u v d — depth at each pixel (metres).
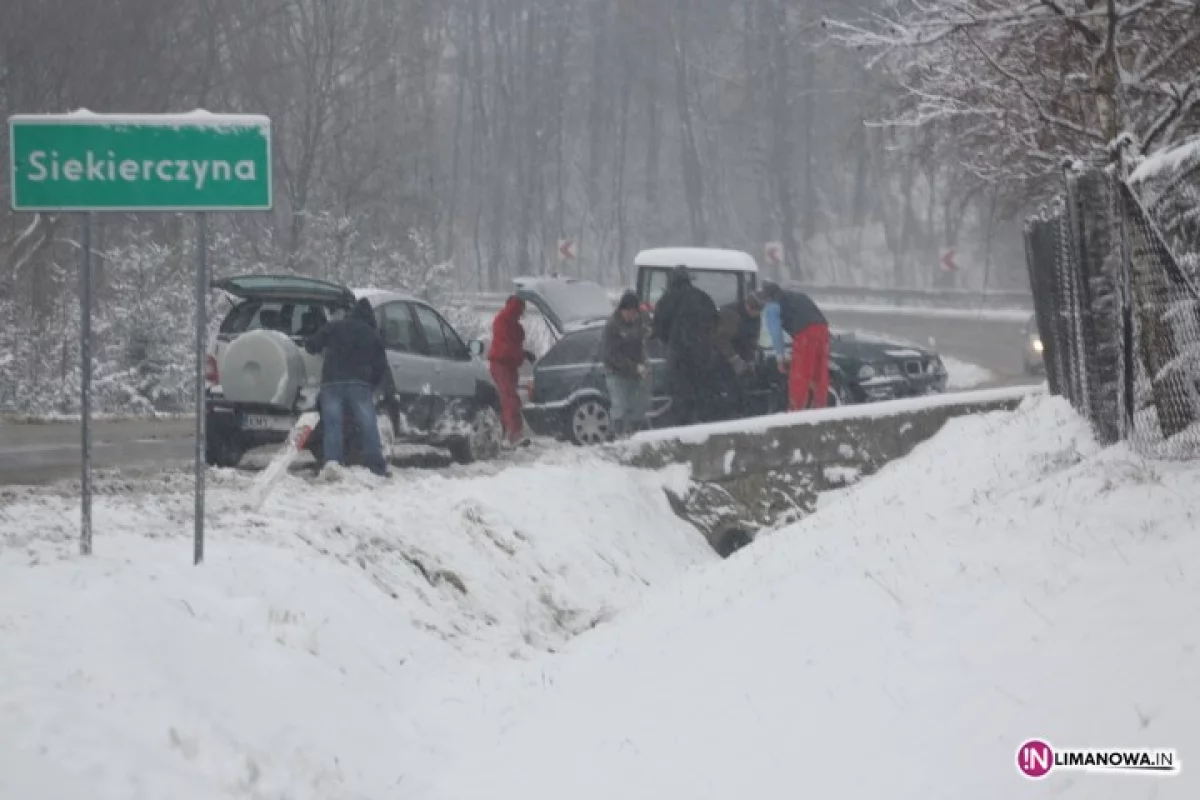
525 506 35.28
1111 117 26.69
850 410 40.75
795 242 171.50
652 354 47.81
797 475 40.66
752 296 46.47
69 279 83.94
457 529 31.52
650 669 21.66
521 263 187.12
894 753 15.47
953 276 162.62
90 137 21.02
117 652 17.91
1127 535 18.78
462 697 22.94
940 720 15.73
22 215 95.19
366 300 35.88
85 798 14.81
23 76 108.12
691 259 52.53
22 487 30.70
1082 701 14.69
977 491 25.88
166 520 26.09
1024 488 23.73
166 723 16.77
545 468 38.84
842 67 158.00
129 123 21.03
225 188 21.19
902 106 32.03
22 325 73.50
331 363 35.19
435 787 18.86
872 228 187.25
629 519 38.09
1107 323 24.97
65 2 106.88
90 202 21.06
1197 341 21.98
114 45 111.88
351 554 27.17
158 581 21.02
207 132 21.14
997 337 102.50
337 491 32.44
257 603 21.42
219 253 87.81
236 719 18.05
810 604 21.23
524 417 49.50
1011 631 17.05
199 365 22.31
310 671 20.38
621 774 17.83
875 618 19.38
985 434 33.72
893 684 17.05
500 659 26.66
